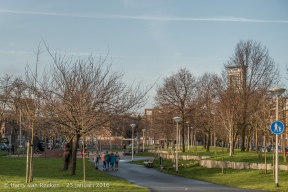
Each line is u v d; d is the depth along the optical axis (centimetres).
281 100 3500
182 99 5778
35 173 2758
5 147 8294
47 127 2811
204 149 6681
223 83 5084
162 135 6775
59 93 2492
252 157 3619
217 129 5000
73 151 2686
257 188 2131
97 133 2969
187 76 5859
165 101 5831
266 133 3005
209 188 2116
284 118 3322
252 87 4706
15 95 5206
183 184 2412
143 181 2628
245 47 4853
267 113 3156
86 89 2427
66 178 2386
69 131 2783
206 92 5909
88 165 4103
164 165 4178
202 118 5634
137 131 8012
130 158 5869
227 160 3525
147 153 7175
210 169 3434
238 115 4472
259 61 4800
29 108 2267
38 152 6353
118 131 2650
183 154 5088
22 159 4444
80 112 2352
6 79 5806
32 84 2631
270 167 2884
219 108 4600
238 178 2744
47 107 2458
